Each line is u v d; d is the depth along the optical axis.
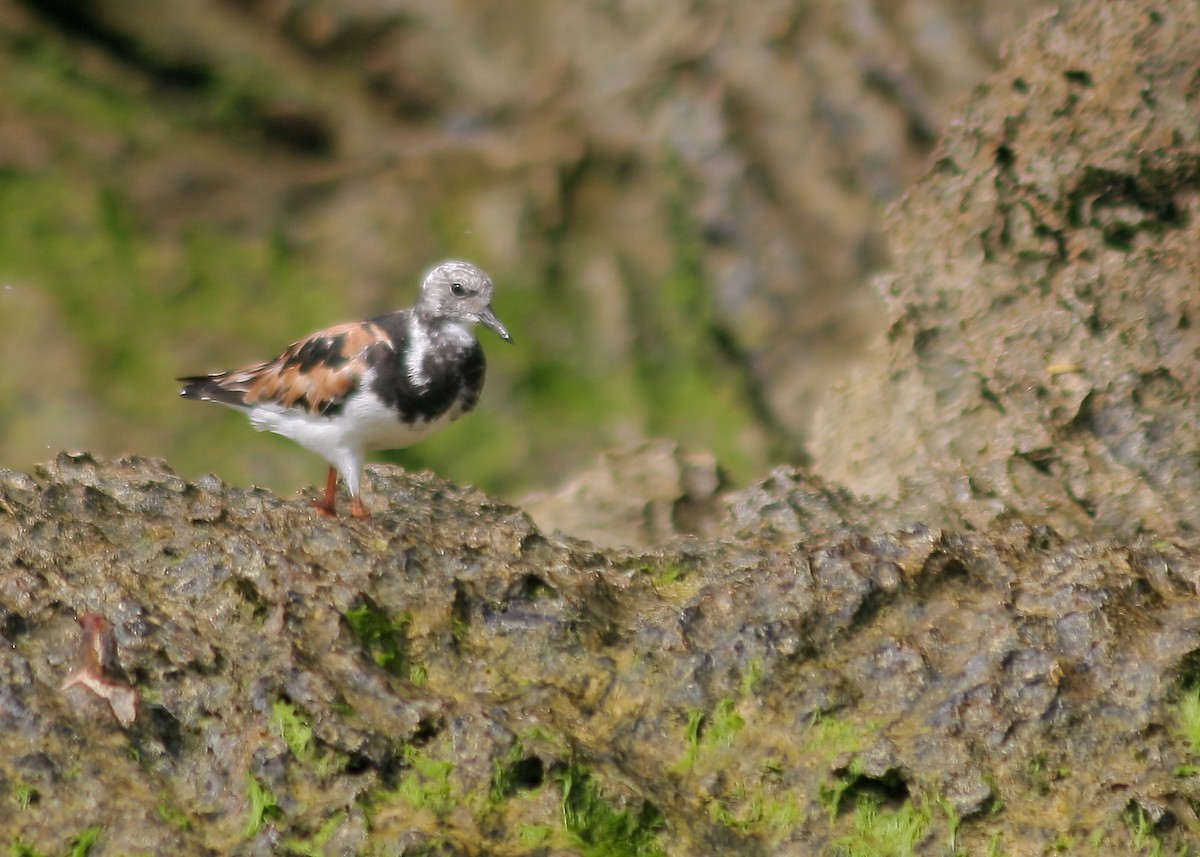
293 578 9.65
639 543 14.87
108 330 18.08
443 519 11.75
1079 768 9.00
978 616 9.74
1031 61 15.44
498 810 8.73
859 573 9.94
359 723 8.92
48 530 10.22
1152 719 9.11
